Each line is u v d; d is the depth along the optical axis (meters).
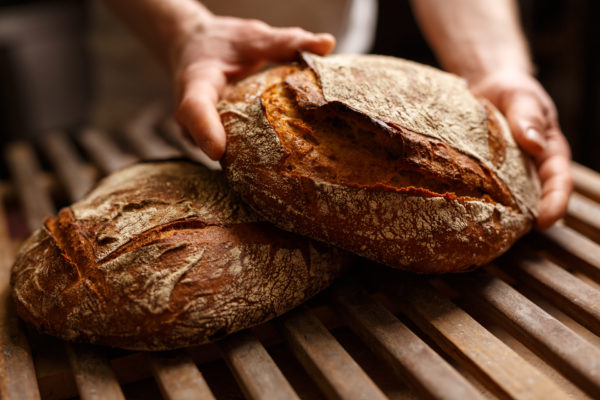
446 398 0.47
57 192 0.92
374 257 0.55
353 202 0.54
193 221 0.55
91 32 1.30
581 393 0.52
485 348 0.51
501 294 0.57
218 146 0.57
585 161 1.26
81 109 1.53
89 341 0.53
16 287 0.56
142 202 0.57
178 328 0.52
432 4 0.84
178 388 0.50
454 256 0.55
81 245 0.55
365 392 0.48
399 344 0.52
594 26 1.15
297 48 0.69
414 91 0.59
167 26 0.75
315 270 0.56
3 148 1.42
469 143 0.58
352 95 0.57
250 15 0.97
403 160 0.55
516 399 0.47
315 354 0.52
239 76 0.71
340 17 1.02
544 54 1.25
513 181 0.60
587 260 0.62
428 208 0.54
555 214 0.62
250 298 0.53
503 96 0.71
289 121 0.57
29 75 1.41
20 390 0.51
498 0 0.85
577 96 1.22
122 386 0.56
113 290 0.52
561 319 0.60
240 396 0.55
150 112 1.14
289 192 0.54
